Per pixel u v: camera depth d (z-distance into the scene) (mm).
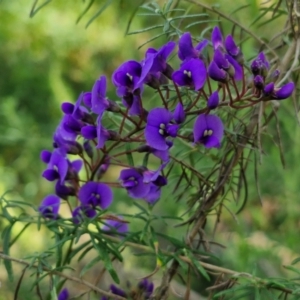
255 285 424
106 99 419
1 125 862
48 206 453
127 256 647
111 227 449
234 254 607
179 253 441
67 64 954
